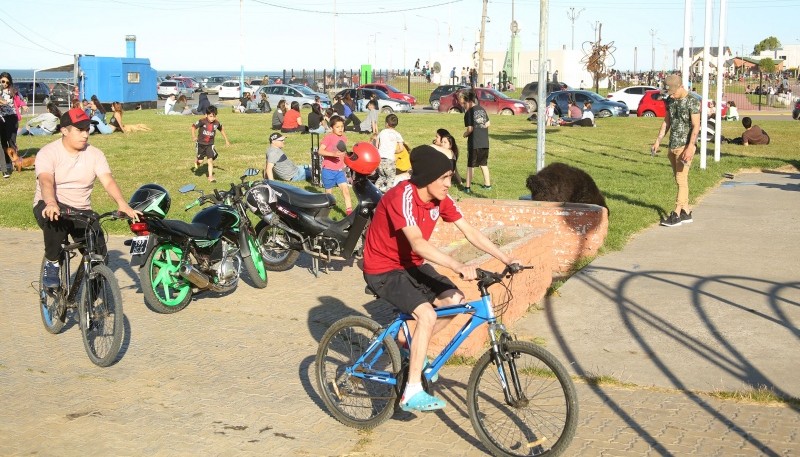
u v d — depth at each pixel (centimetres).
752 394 562
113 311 641
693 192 1426
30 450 500
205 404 573
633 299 804
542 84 1150
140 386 608
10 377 627
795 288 827
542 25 1138
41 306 744
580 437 505
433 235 1009
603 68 6066
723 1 1873
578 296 821
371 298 852
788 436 501
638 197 1370
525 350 479
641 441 498
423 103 5441
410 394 494
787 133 2741
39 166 682
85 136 693
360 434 523
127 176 1781
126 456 491
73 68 4725
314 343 709
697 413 540
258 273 881
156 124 3244
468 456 491
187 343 710
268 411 561
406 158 1296
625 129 3045
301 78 7206
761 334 696
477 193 1481
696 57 6538
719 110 1922
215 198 881
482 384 510
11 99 1852
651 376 610
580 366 635
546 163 1947
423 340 488
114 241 1134
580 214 967
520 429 490
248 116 3753
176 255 830
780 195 1427
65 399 582
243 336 729
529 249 773
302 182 1680
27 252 1067
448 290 512
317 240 920
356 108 4294
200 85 7094
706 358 645
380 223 499
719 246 1017
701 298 800
